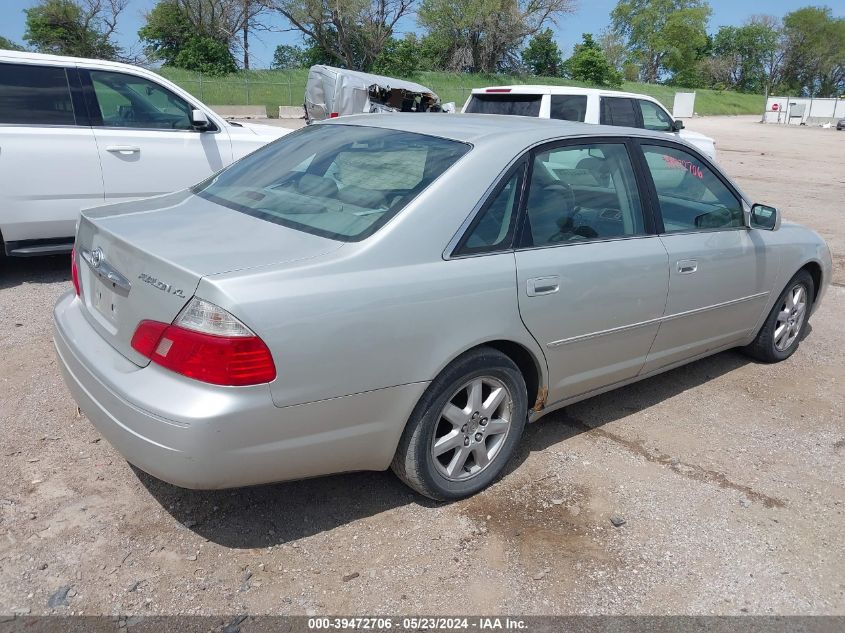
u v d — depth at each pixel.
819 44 96.00
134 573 2.60
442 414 2.91
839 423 4.16
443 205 2.83
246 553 2.74
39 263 6.64
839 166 20.72
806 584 2.77
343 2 46.88
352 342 2.52
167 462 2.36
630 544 2.93
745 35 98.75
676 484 3.40
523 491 3.25
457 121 3.57
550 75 62.28
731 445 3.82
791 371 4.93
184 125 6.56
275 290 2.38
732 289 4.23
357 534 2.88
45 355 4.39
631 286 3.51
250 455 2.40
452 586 2.63
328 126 3.78
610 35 86.94
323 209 2.91
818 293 5.20
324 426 2.55
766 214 4.30
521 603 2.57
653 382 4.62
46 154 5.73
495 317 2.92
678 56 88.25
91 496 3.02
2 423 3.56
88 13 43.44
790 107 59.12
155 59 48.19
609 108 9.48
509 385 3.14
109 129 6.07
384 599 2.55
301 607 2.49
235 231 2.80
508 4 54.78
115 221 2.97
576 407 4.18
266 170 3.47
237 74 41.84
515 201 3.08
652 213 3.73
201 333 2.32
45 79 5.80
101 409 2.56
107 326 2.77
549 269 3.11
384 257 2.64
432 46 57.62
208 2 49.06
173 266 2.42
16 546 2.69
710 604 2.63
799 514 3.22
